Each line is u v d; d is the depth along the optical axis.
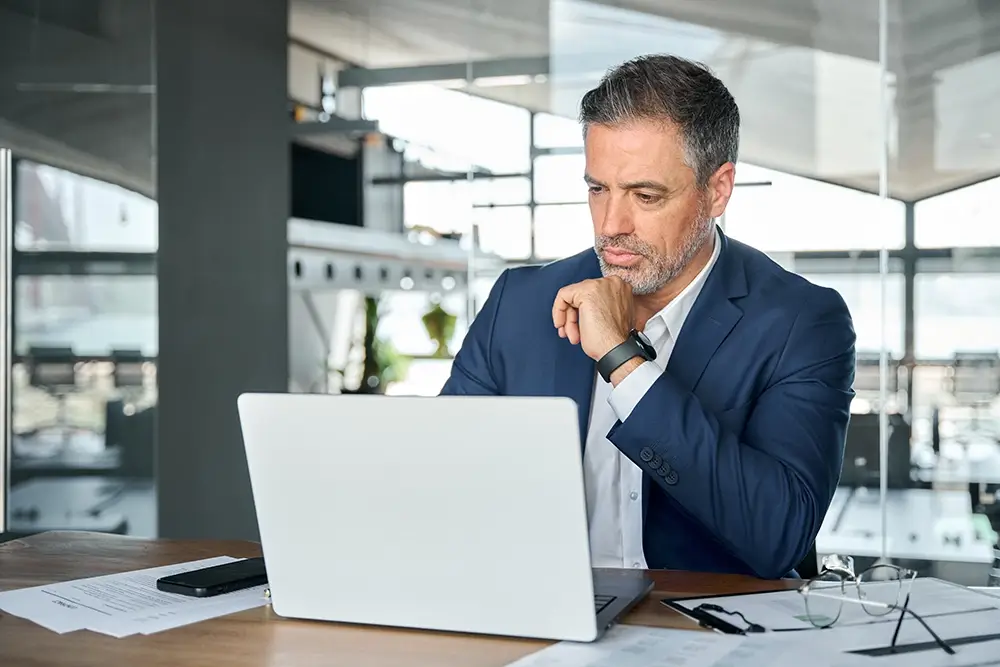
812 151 4.02
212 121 4.59
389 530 1.13
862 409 4.04
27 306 4.51
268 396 1.15
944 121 3.92
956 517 3.99
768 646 1.05
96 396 4.55
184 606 1.25
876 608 1.15
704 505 1.36
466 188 4.39
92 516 4.56
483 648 1.07
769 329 1.59
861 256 3.99
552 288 1.80
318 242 4.58
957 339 3.94
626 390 1.38
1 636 1.13
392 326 5.54
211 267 4.61
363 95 4.51
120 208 4.54
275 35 4.56
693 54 4.11
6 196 4.48
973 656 1.00
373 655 1.06
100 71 4.53
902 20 3.94
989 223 3.90
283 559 1.18
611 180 1.49
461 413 1.07
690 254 1.54
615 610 1.15
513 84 4.33
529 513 1.07
